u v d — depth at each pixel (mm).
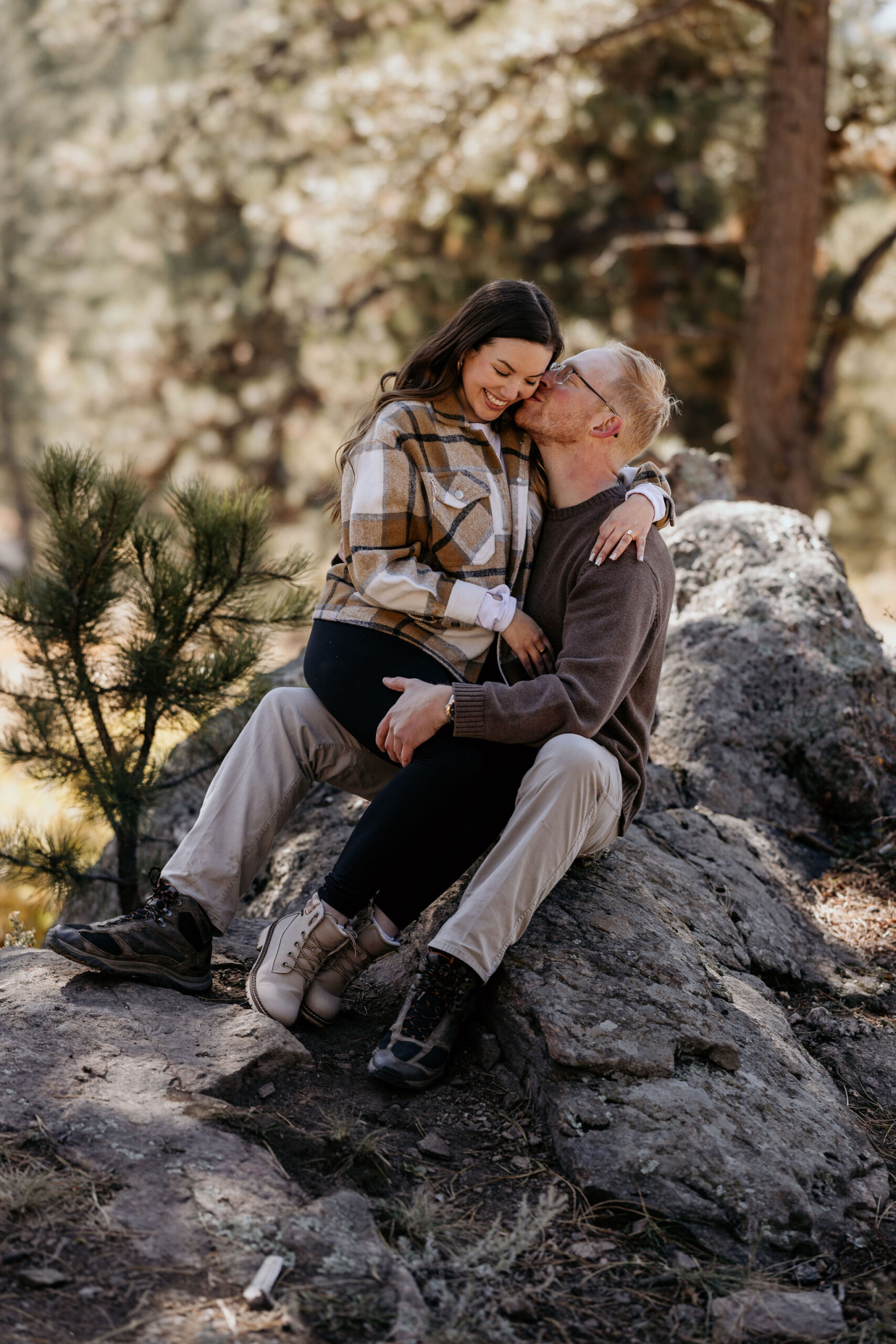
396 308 13805
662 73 11391
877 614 9117
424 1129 2246
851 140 10008
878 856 3557
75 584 3430
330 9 12438
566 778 2352
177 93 13117
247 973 2711
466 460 2518
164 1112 2072
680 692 3846
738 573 4086
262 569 3727
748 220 11117
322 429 15133
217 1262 1782
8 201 23062
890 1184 2275
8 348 24438
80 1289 1703
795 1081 2438
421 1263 1904
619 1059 2270
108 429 16859
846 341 11414
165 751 4164
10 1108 2029
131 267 20484
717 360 12812
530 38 9172
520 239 13094
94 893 3994
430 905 2801
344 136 10523
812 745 3723
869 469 15836
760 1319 1856
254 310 16703
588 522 2570
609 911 2668
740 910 3068
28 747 3584
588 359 2578
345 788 2740
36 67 22000
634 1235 2033
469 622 2475
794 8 9008
